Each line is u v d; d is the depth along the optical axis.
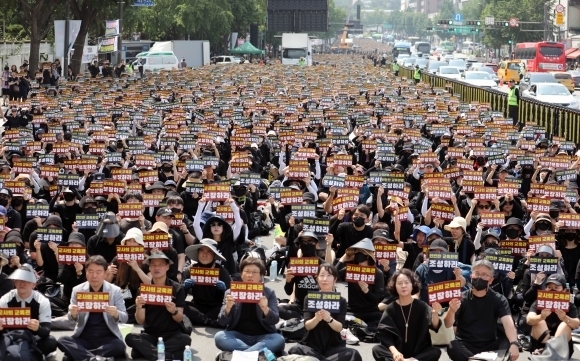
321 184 27.38
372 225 19.81
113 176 23.20
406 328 13.80
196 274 16.38
